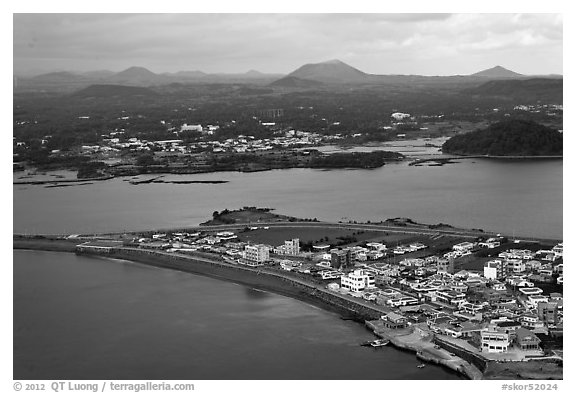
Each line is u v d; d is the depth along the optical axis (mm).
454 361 121625
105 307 157750
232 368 122062
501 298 150750
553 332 130875
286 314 151375
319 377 117562
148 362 125562
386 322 139625
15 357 128750
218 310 154625
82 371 121938
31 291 171625
